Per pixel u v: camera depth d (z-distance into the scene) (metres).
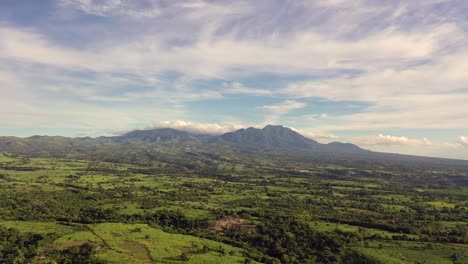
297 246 145.62
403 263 124.94
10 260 117.88
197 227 168.12
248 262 124.69
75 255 122.81
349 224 170.88
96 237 140.75
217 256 128.75
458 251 133.75
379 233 155.00
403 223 169.38
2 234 141.62
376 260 127.94
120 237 142.25
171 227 168.50
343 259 133.12
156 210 192.50
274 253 142.38
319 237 149.62
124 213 185.62
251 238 154.62
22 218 170.88
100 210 188.88
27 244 132.00
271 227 162.75
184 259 122.94
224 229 165.25
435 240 146.88
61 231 147.50
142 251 128.38
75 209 192.12
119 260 118.44
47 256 121.44
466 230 158.50
